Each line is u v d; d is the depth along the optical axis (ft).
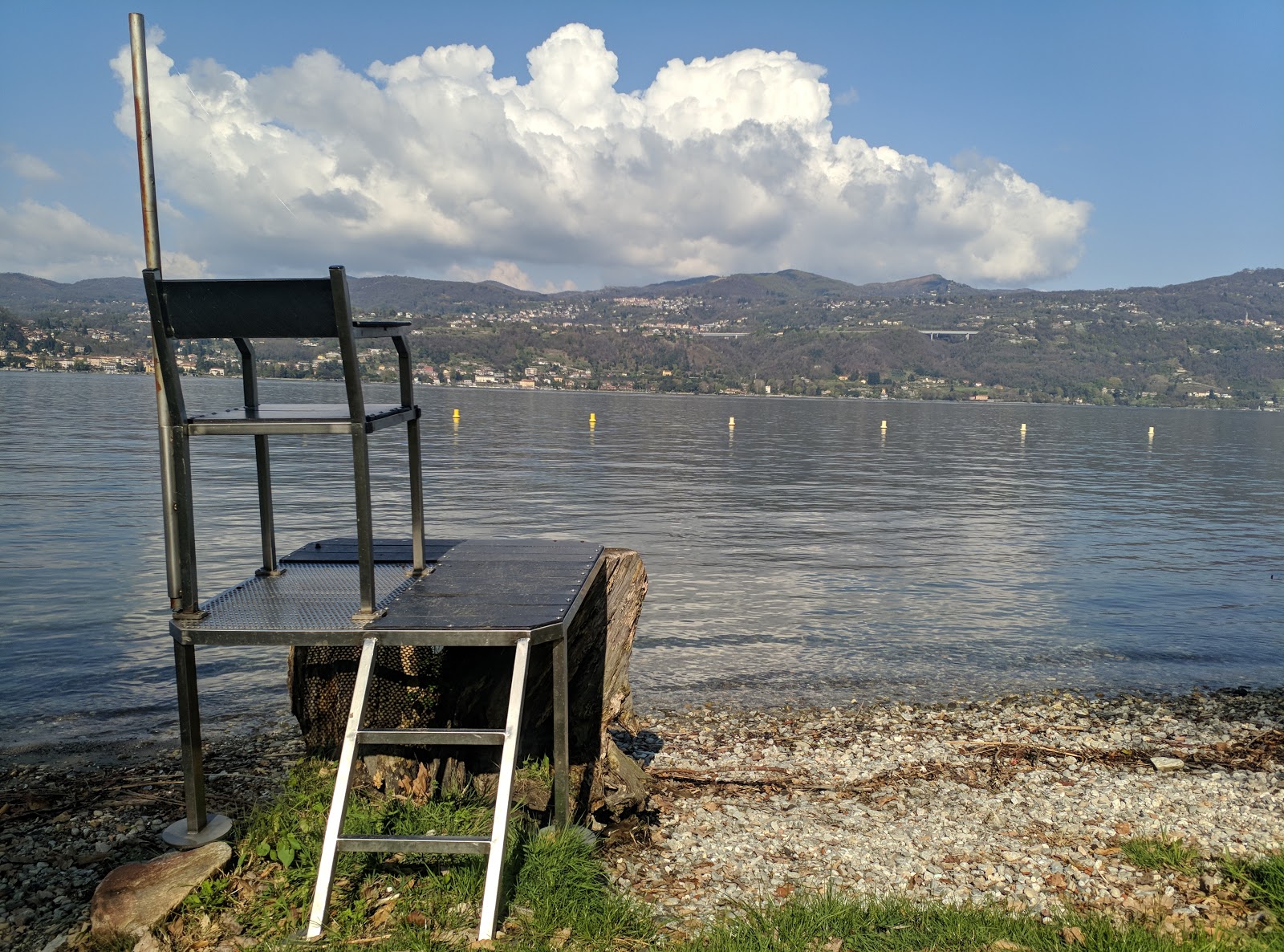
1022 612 46.91
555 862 14.07
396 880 13.76
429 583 16.25
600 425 287.89
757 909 14.42
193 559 13.70
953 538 75.36
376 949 12.00
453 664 16.43
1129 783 22.33
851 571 58.18
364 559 13.56
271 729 25.77
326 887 12.32
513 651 16.69
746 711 29.71
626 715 20.75
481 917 12.34
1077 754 25.04
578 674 17.95
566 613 14.16
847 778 22.71
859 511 93.50
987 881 16.29
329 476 113.60
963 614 46.14
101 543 60.59
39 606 41.75
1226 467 182.39
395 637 13.16
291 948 11.99
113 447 144.77
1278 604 50.75
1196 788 21.88
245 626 13.38
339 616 13.89
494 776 16.70
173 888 13.21
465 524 75.77
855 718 29.04
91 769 22.12
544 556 18.75
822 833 18.53
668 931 13.60
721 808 19.99
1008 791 21.62
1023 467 169.48
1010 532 80.23
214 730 25.64
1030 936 13.30
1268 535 82.79
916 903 15.01
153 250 14.79
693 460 163.53
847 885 15.94
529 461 149.59
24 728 25.79
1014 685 33.91
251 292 12.57
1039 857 17.35
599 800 17.43
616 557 19.43
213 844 14.35
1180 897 15.47
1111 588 54.65
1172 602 50.60
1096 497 117.08
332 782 16.14
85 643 35.40
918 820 19.47
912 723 28.48
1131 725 28.53
